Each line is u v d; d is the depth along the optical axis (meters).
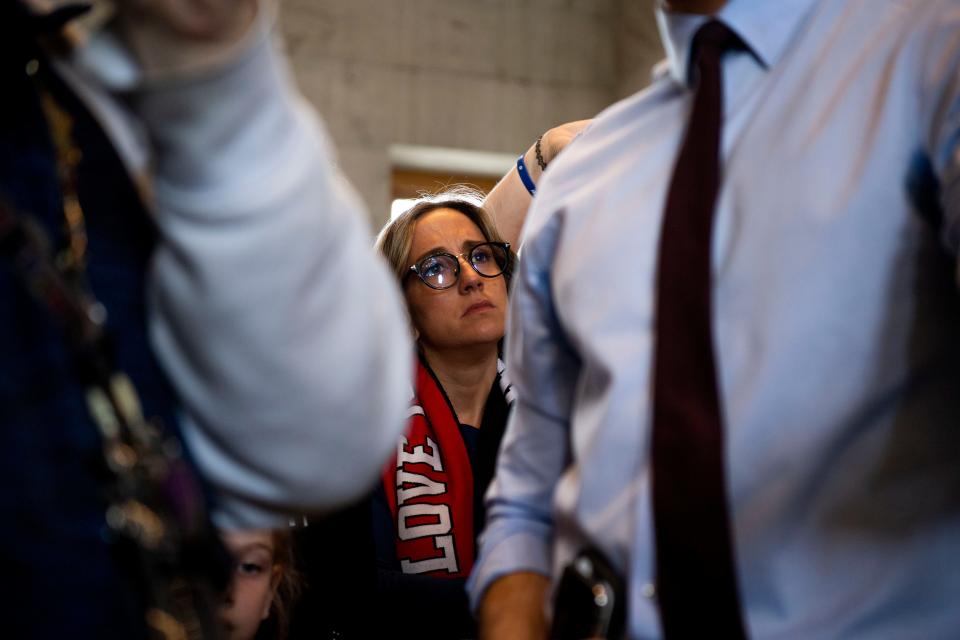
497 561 1.29
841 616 0.90
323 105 6.80
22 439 0.61
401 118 6.91
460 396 2.53
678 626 0.95
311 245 0.71
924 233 0.93
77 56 0.71
